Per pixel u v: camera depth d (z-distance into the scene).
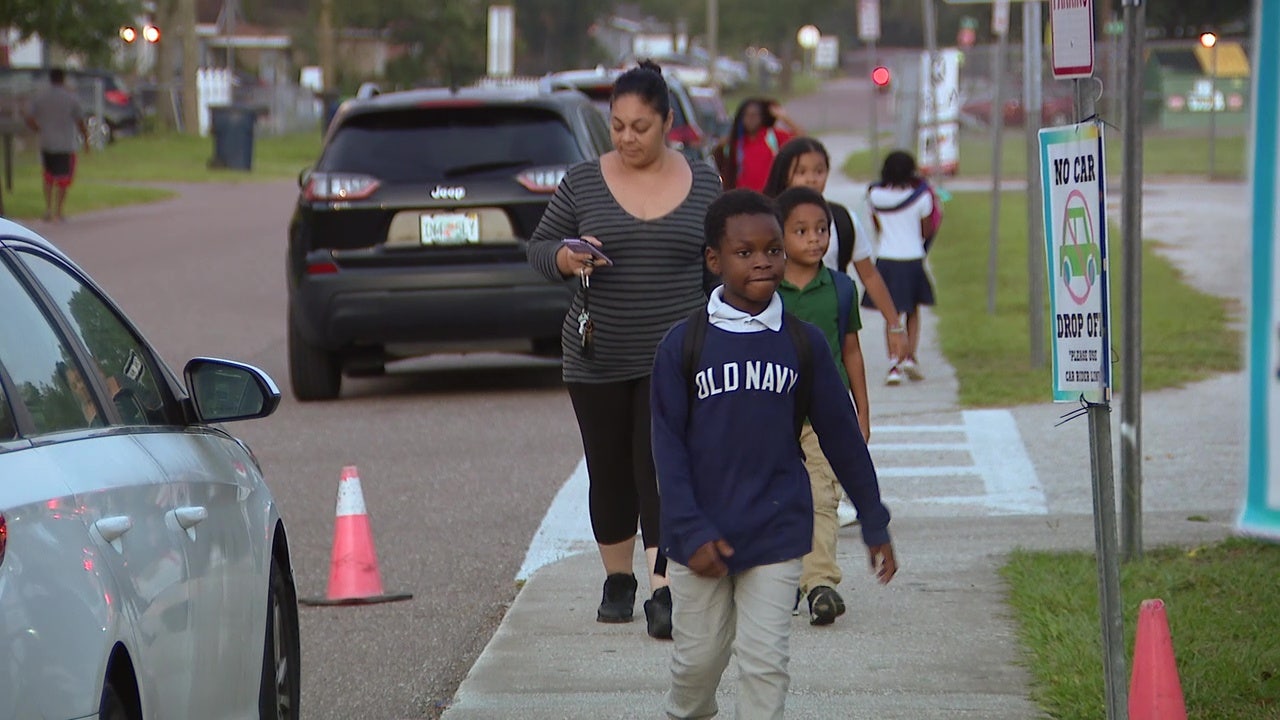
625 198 9.77
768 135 21.20
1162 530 12.21
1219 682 8.52
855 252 11.98
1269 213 2.90
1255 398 2.91
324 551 12.83
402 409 19.12
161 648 5.72
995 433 16.45
